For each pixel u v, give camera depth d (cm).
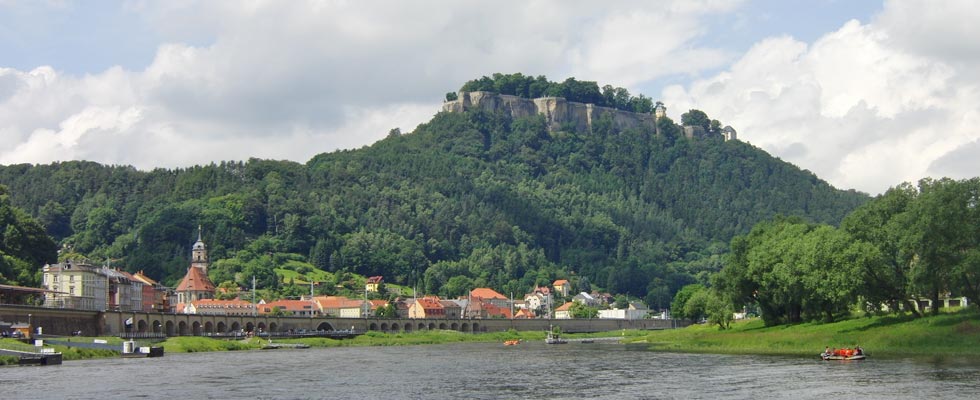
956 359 15488
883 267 18125
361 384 14625
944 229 17138
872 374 13800
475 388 13838
